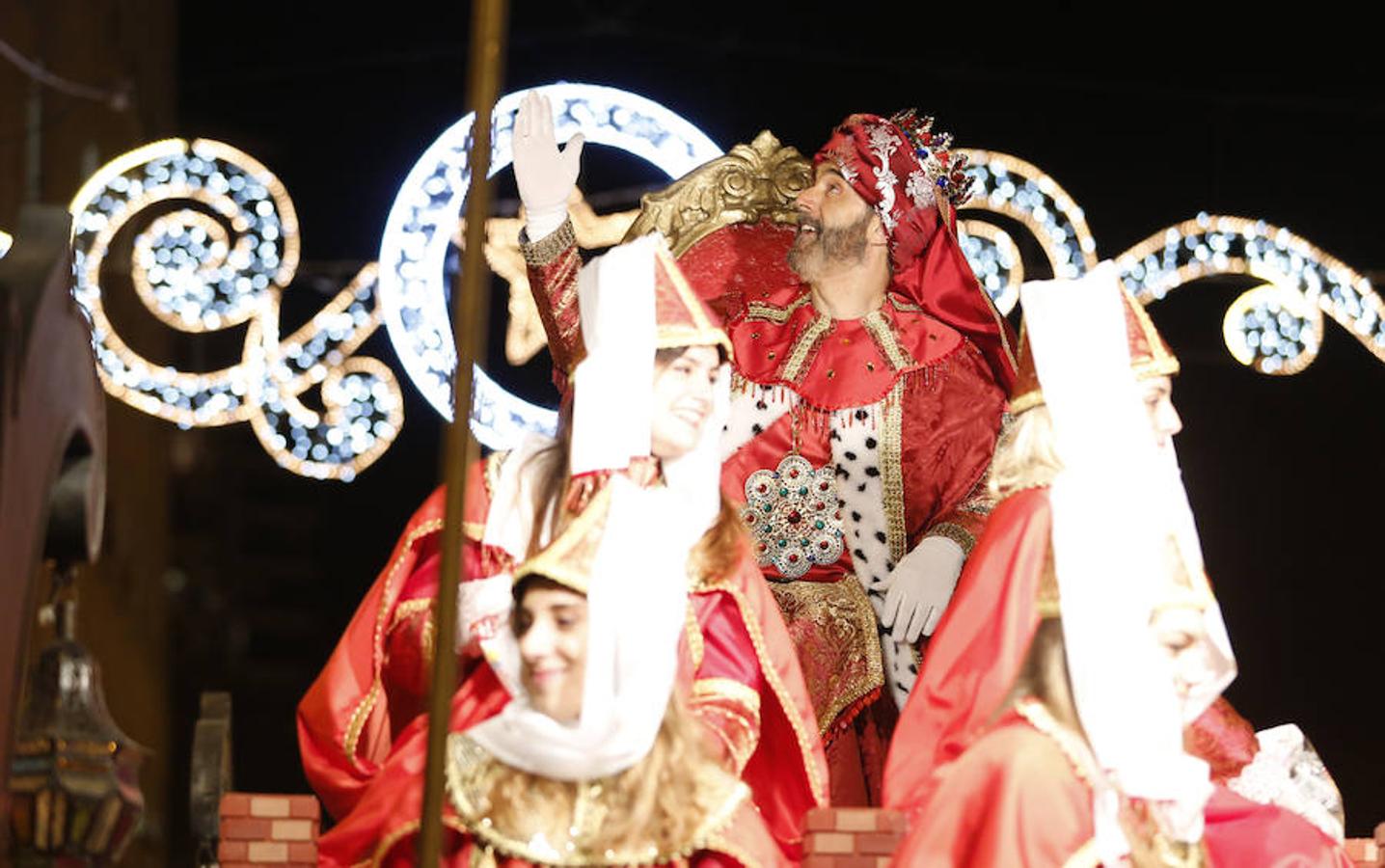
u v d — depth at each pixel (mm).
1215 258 17484
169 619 30750
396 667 11547
